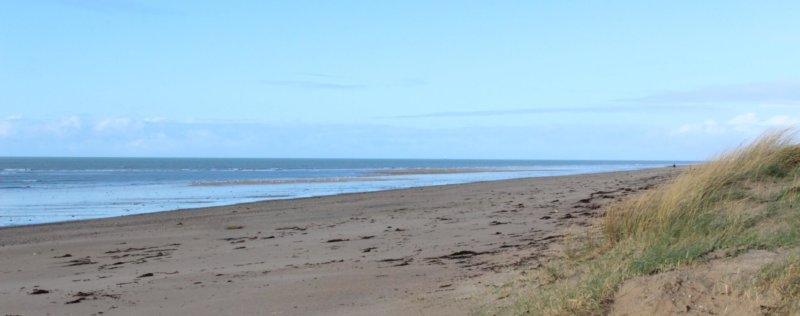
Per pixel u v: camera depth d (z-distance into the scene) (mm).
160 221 17906
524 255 8680
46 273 10008
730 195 8578
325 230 14094
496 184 32312
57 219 20625
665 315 4770
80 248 12914
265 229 14953
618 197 17844
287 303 7004
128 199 29219
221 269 9508
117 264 10625
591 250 7574
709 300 4836
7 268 10703
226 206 22469
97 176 62969
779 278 4891
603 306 5160
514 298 6070
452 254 9586
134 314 6922
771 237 6273
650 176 32344
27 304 7609
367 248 10867
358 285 7688
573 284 5918
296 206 21375
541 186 27891
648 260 5875
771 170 9648
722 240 6457
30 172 77875
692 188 8414
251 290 7773
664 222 7531
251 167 115625
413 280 7754
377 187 37375
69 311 7184
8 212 23203
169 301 7438
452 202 20266
